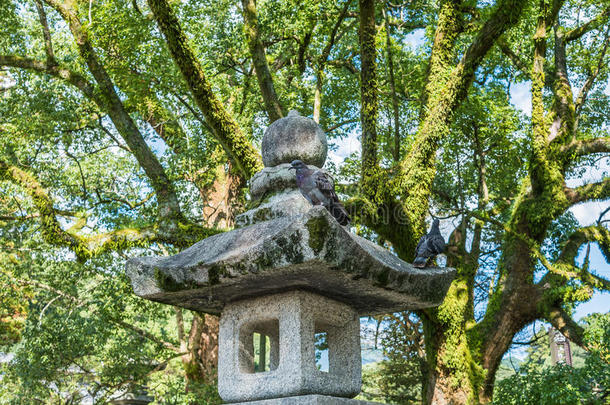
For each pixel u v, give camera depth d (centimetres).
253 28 1370
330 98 1823
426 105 1483
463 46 1827
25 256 1747
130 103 1482
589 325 1444
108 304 1636
